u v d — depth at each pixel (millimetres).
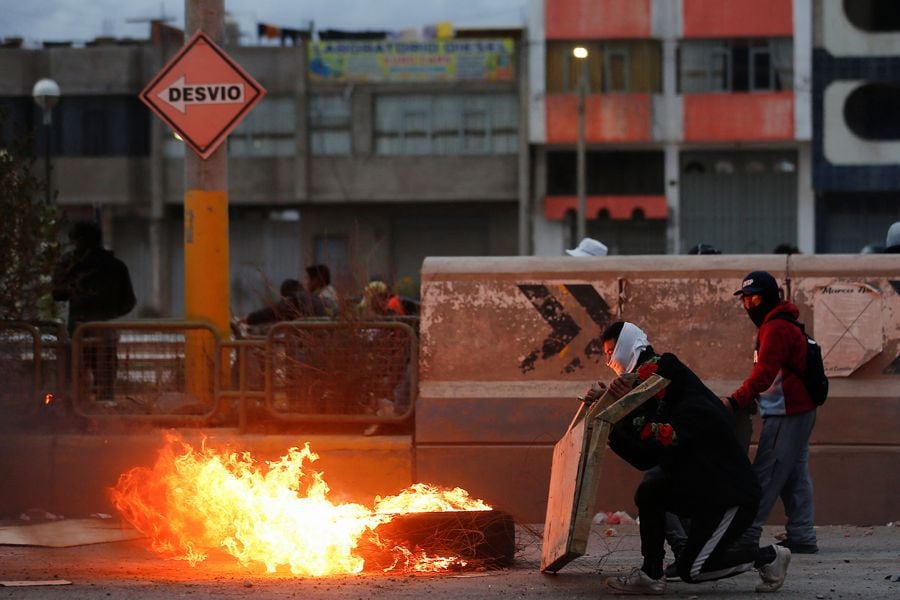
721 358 22297
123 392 23516
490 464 22359
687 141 104500
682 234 105750
